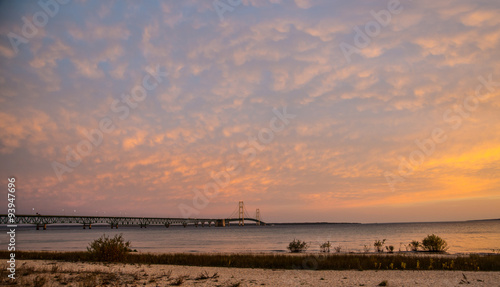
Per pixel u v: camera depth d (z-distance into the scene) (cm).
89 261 2266
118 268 1894
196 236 9906
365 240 6594
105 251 2328
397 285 1414
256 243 5988
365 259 2266
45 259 2420
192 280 1529
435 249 3391
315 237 8338
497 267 1900
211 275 1702
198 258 2403
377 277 1631
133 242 6456
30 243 6259
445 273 1752
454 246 4419
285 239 7575
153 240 7419
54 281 1352
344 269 1945
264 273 1781
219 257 2461
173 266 2075
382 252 3359
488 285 1404
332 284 1440
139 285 1354
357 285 1416
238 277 1638
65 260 2347
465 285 1411
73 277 1468
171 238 8550
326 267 2005
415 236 8275
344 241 6325
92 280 1381
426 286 1391
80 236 10450
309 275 1709
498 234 8575
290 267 2017
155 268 1959
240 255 2695
